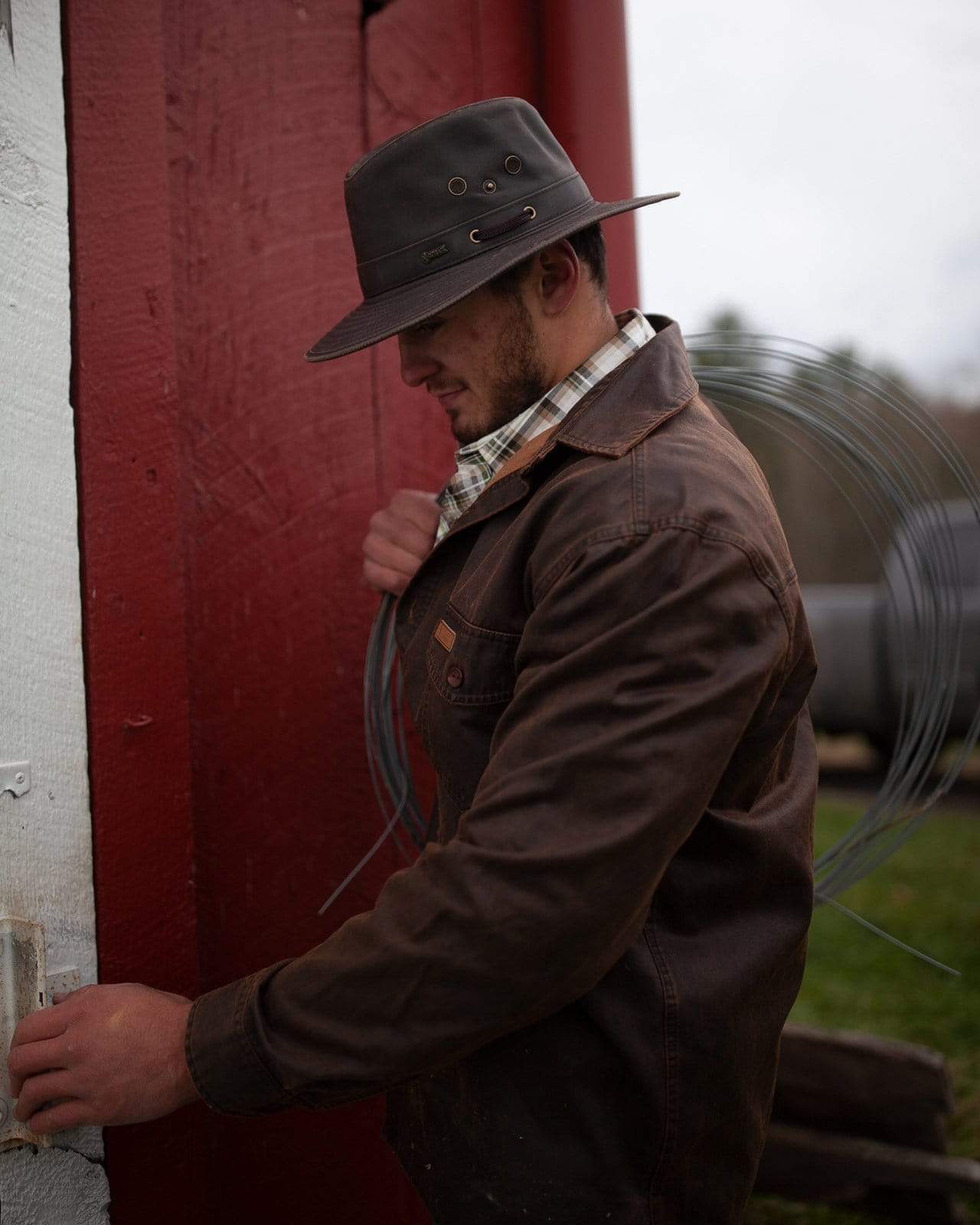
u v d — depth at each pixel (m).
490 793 0.94
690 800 0.90
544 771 0.91
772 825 1.10
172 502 1.42
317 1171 1.67
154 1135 1.39
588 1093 1.04
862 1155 2.32
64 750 1.26
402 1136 1.24
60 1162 1.22
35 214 1.23
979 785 7.12
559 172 1.13
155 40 1.41
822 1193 2.38
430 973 0.92
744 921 1.10
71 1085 1.04
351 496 1.69
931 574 1.73
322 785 1.67
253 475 1.59
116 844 1.33
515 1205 1.05
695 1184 1.10
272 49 1.61
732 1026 1.06
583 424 1.09
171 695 1.41
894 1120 2.35
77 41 1.31
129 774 1.35
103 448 1.33
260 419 1.60
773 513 1.07
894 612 1.77
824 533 12.73
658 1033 1.03
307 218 1.64
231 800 1.57
